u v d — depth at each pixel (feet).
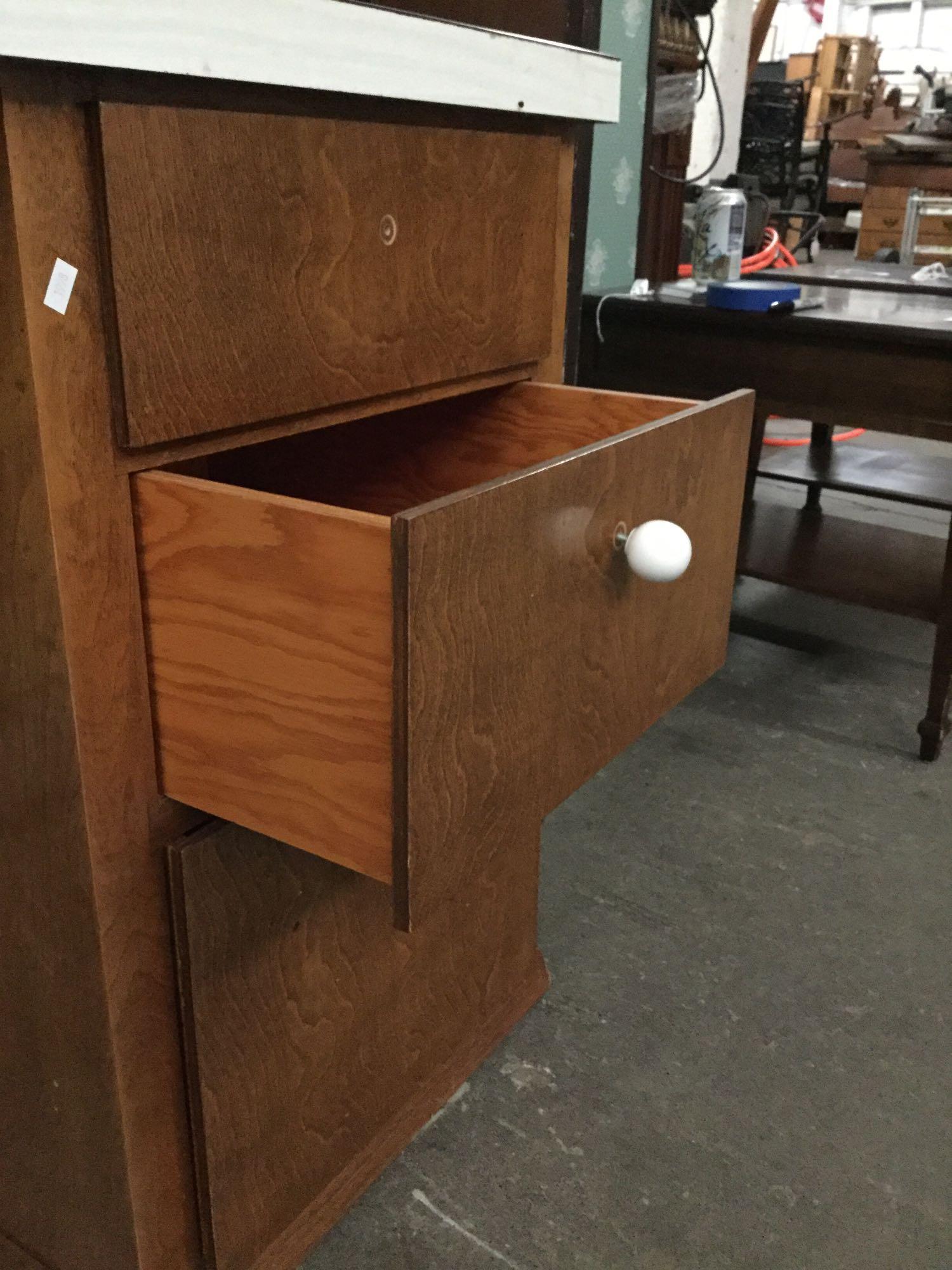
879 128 21.65
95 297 1.95
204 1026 2.59
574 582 2.30
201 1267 2.92
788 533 7.85
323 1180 3.23
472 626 1.98
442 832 2.06
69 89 1.80
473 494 1.90
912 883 5.06
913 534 7.86
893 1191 3.49
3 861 2.46
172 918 2.48
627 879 5.01
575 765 2.52
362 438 3.52
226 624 2.10
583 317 6.81
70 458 1.99
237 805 2.26
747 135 12.05
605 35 6.86
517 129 2.92
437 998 3.59
